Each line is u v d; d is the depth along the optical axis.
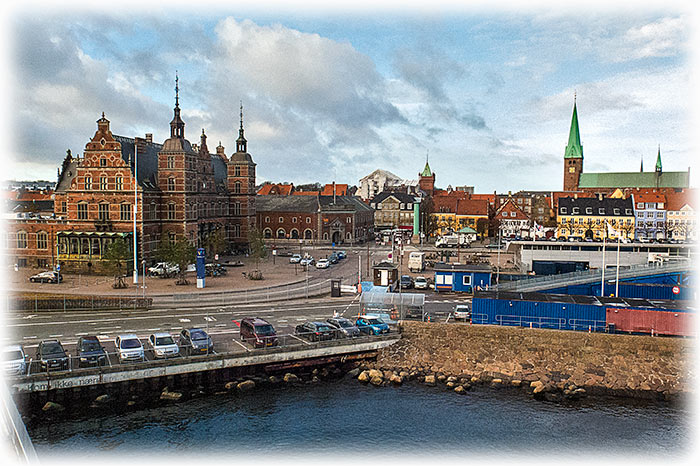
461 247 138.25
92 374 40.72
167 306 64.88
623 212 166.62
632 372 50.06
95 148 89.81
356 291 74.75
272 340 48.41
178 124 97.69
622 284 69.69
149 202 92.12
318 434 38.88
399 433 39.50
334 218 152.50
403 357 52.97
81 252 89.12
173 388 44.44
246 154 128.38
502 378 50.53
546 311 55.06
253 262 109.00
